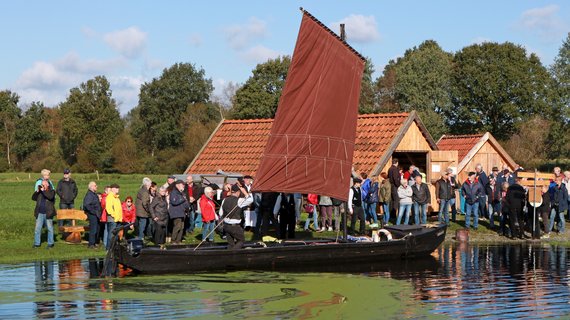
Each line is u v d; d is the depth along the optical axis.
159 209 25.39
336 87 24.84
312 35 24.19
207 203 26.12
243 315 15.59
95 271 21.11
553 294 17.95
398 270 22.14
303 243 24.86
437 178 35.88
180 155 109.56
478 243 29.72
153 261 21.03
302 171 24.44
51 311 15.78
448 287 18.97
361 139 36.00
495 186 32.88
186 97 130.88
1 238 27.22
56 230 28.83
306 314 15.74
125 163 109.38
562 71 94.44
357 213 29.50
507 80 92.81
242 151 39.28
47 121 139.00
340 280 20.09
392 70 115.88
